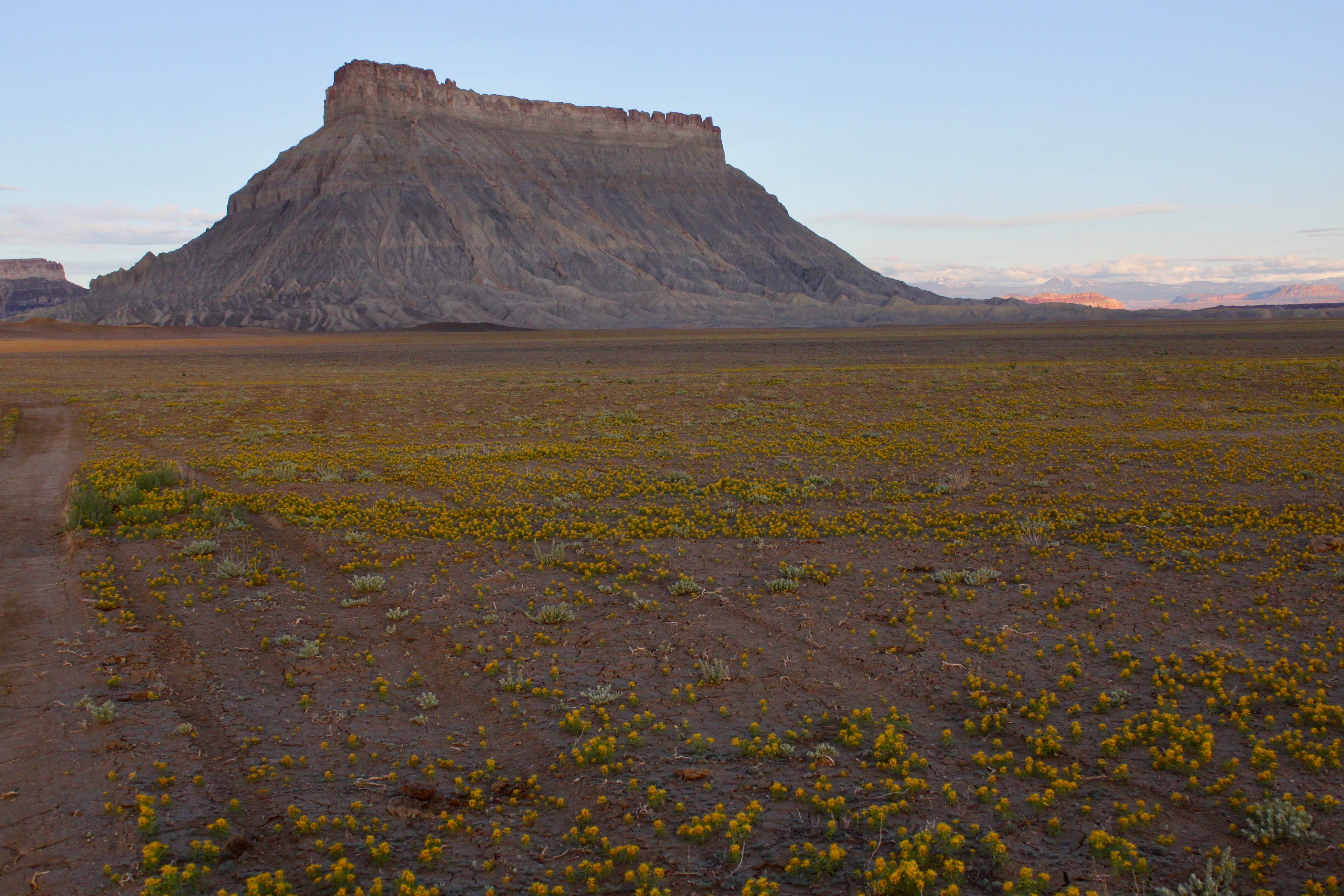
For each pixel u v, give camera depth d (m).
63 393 45.88
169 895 5.10
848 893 5.26
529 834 5.98
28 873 5.38
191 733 7.44
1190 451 21.69
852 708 7.98
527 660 9.27
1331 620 9.84
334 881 5.34
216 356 90.62
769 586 11.64
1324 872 5.35
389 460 23.22
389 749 7.30
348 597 11.56
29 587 11.83
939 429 27.30
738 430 28.28
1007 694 8.23
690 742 7.31
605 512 16.62
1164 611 10.44
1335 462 19.62
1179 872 5.41
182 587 11.92
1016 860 5.58
